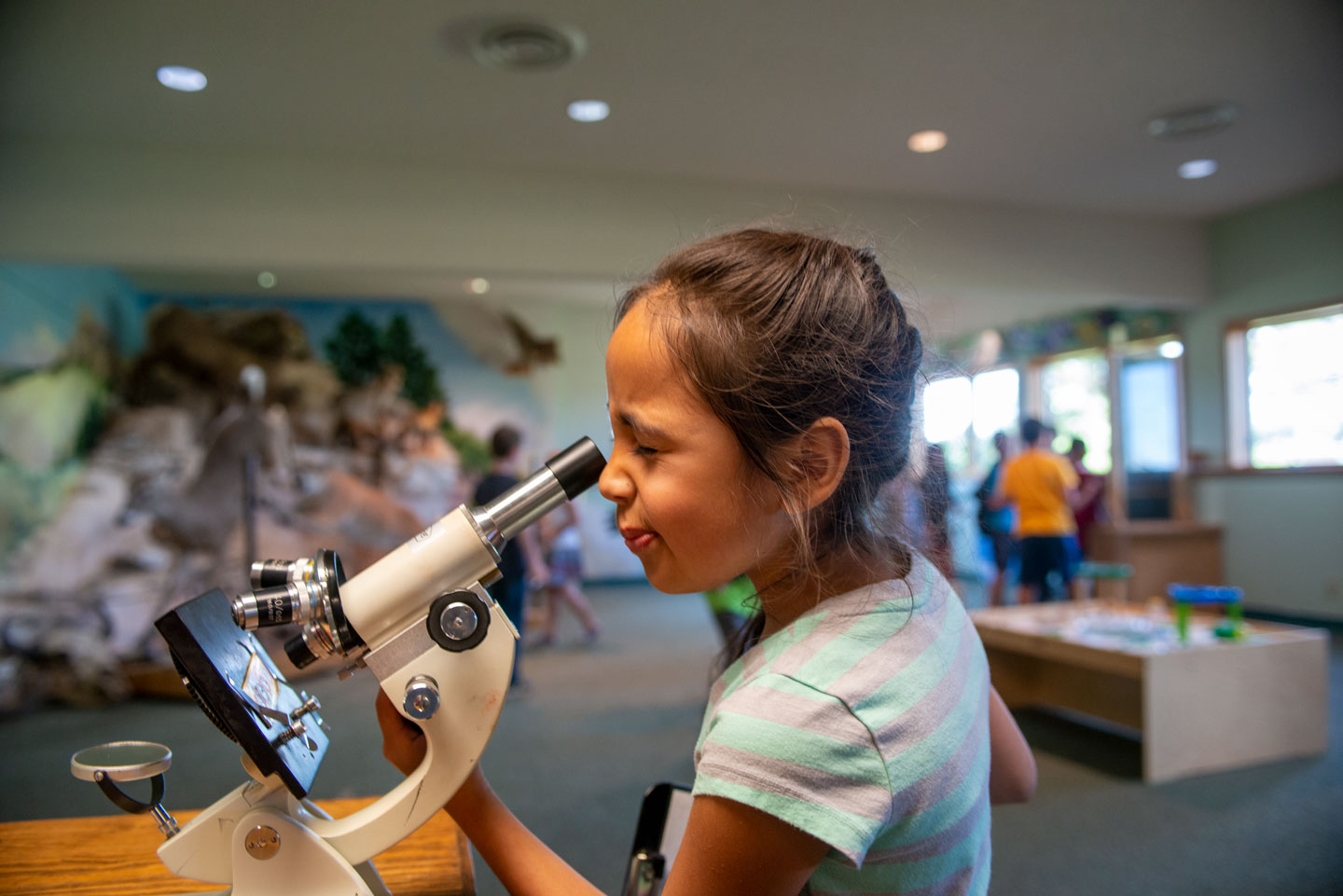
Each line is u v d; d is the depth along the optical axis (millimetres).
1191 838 2242
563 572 5285
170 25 3223
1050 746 3045
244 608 477
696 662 4668
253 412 6648
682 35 3379
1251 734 2812
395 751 537
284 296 7684
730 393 444
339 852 519
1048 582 4891
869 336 493
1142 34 3471
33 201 4215
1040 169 4984
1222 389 6324
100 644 4270
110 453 5930
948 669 490
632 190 4941
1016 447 7801
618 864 2045
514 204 4777
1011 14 3299
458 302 8117
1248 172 5215
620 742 3127
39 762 2867
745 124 4254
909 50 3551
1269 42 3570
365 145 4426
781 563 508
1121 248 6066
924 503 564
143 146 4340
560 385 8406
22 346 4934
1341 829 2285
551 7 3164
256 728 489
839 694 430
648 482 463
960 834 466
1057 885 1987
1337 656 4551
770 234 516
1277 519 6004
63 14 3131
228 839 531
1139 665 2697
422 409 7941
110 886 691
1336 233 5523
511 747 3070
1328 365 5707
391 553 512
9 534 4621
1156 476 6793
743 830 406
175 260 4363
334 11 3156
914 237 5457
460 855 733
